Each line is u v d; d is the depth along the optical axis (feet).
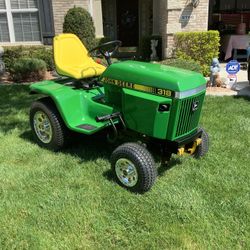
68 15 31.04
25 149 15.08
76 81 14.51
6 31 34.01
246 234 9.75
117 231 9.91
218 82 24.88
